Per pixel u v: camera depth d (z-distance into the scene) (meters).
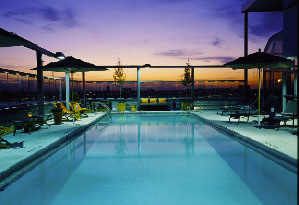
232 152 6.24
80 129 9.30
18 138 7.20
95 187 4.07
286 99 13.16
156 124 11.30
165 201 3.55
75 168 5.04
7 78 9.34
